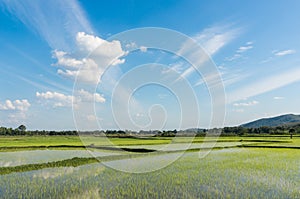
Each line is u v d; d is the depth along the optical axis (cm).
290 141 3484
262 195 853
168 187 936
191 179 1056
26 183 999
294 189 922
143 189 909
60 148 2394
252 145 2844
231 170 1265
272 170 1273
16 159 1670
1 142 3077
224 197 830
